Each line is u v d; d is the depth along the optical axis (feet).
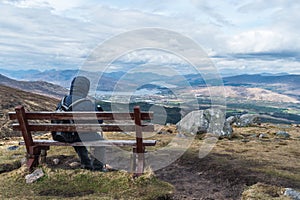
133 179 9.15
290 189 8.30
